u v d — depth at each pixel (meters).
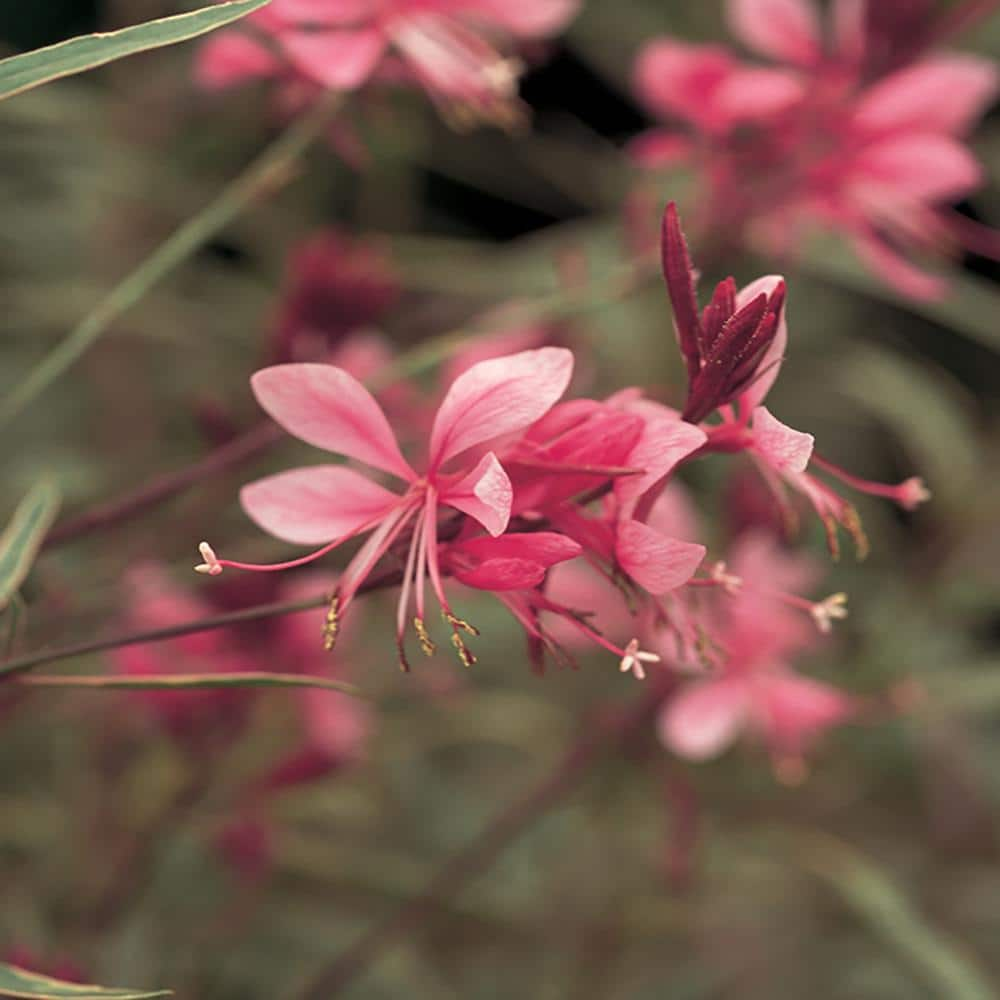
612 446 0.38
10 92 0.36
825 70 0.48
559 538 0.37
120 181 0.62
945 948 0.50
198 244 0.43
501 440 0.40
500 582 0.38
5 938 0.49
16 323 0.59
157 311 0.60
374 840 0.62
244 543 0.47
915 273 0.48
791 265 0.54
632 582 0.38
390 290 0.47
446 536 0.38
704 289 0.59
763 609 0.49
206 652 0.47
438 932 0.60
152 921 0.50
